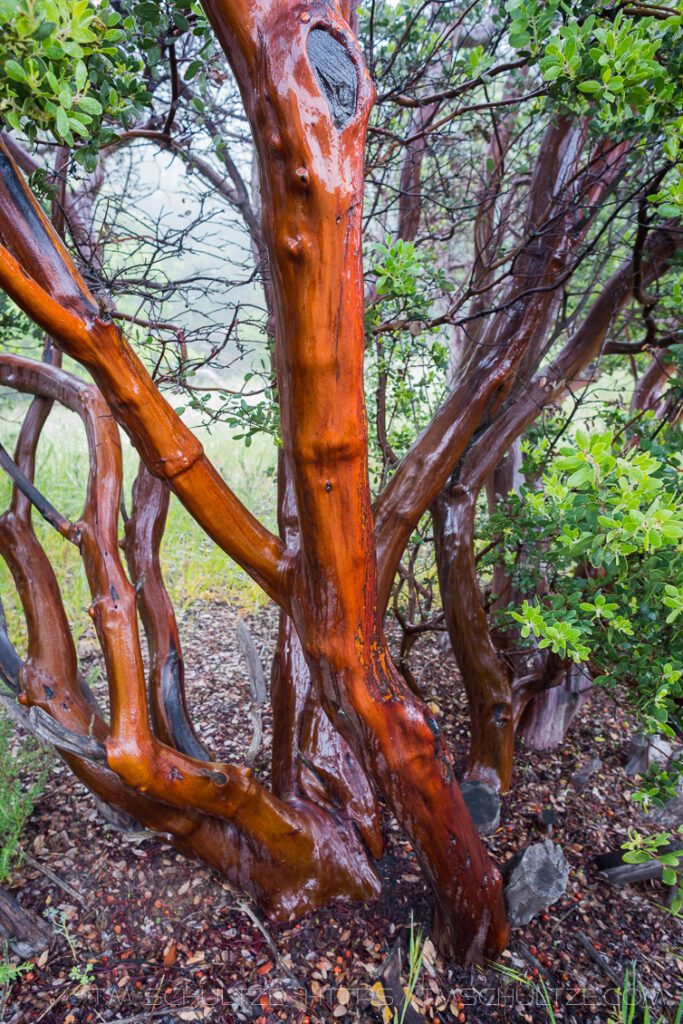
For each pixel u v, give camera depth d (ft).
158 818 6.25
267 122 3.02
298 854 6.75
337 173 3.02
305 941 6.70
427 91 8.93
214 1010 5.99
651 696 6.06
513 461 10.69
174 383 6.62
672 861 5.39
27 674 6.29
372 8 6.55
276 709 8.23
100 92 4.38
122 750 5.09
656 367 11.14
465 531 8.23
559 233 7.44
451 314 7.05
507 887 7.00
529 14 4.53
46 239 3.43
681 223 6.77
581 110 6.66
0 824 7.62
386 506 7.30
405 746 4.81
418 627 9.07
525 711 10.71
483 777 9.16
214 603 14.87
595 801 9.37
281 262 3.20
